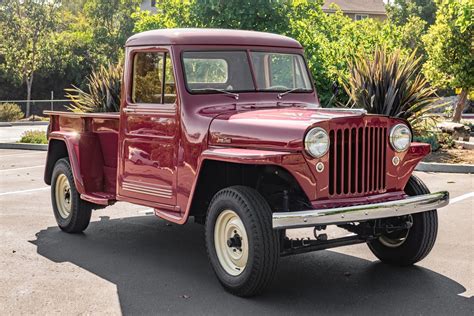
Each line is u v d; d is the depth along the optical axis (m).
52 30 42.78
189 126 5.97
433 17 57.91
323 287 5.67
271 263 5.18
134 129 6.62
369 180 5.57
